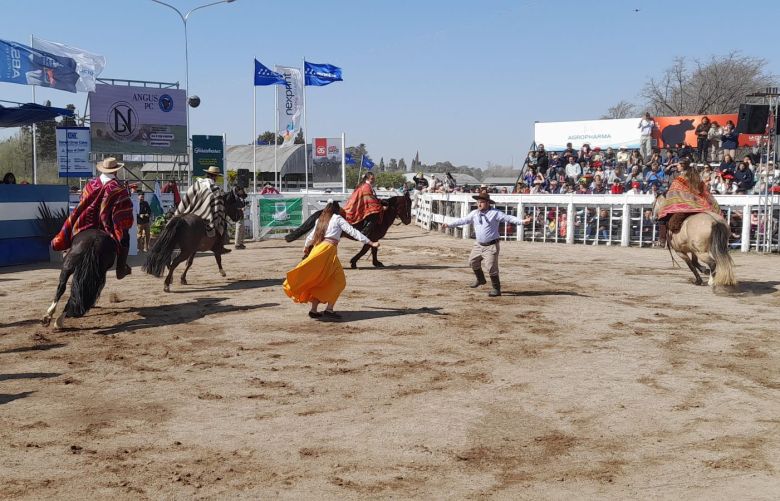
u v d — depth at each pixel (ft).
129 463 16.62
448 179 101.76
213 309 35.14
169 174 110.63
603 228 72.08
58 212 56.70
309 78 110.83
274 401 21.21
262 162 172.96
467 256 60.39
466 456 17.16
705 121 82.07
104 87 85.71
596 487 15.44
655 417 19.95
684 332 30.48
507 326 31.50
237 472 16.12
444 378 23.61
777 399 21.50
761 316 33.99
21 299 38.11
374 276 47.26
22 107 51.42
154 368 24.72
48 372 24.21
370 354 26.58
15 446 17.65
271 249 68.74
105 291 40.78
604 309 35.55
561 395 21.89
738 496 14.90
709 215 40.40
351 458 16.98
